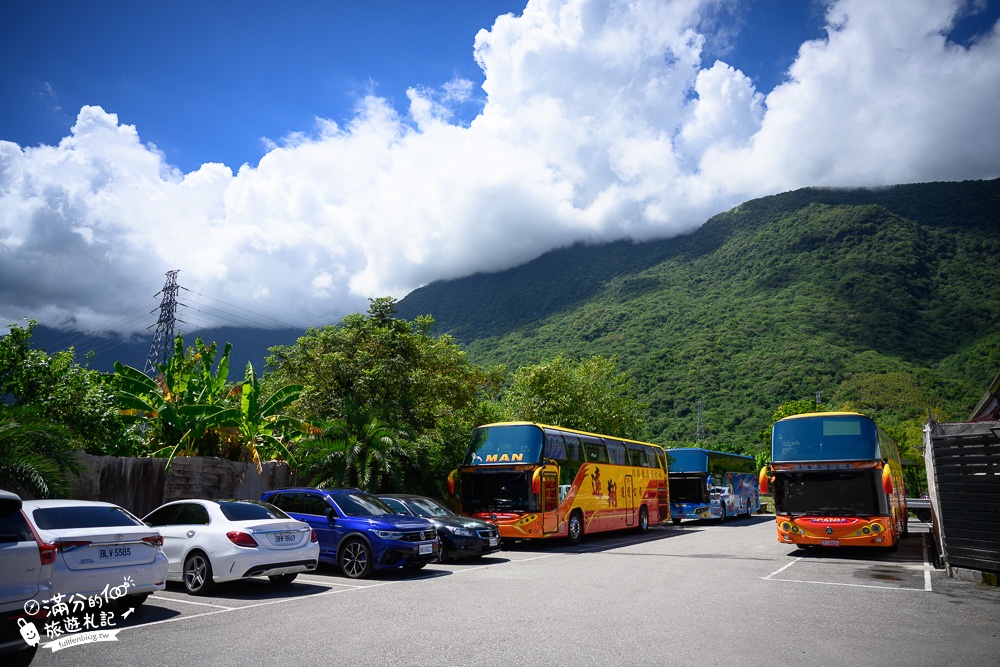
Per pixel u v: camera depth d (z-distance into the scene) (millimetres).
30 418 13398
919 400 84438
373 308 28609
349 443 21969
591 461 22922
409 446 22781
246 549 10352
